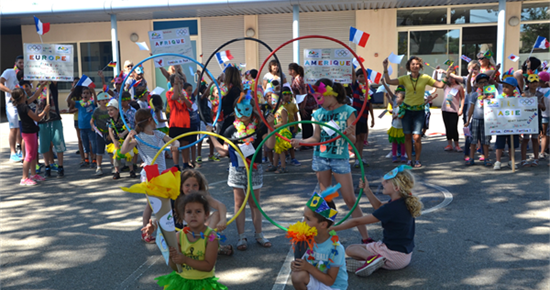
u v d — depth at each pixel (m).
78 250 4.35
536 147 7.25
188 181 3.42
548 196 5.62
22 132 7.05
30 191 6.66
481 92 7.21
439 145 9.46
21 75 8.84
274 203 5.77
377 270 3.75
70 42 17.89
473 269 3.70
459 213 5.09
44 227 5.04
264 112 4.29
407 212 3.58
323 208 2.85
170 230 2.75
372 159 8.30
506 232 4.48
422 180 6.63
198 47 17.45
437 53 15.98
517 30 15.16
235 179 4.20
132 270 3.88
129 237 4.69
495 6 15.19
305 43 16.66
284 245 4.38
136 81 8.33
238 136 4.23
